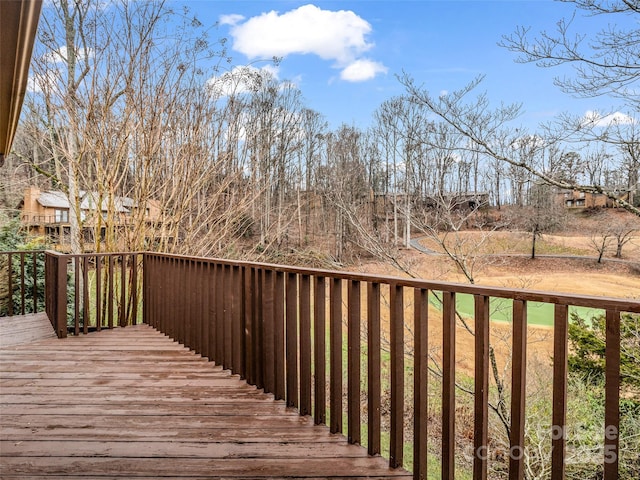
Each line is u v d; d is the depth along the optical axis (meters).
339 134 15.91
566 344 1.36
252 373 3.23
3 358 3.97
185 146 8.30
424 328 1.87
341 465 2.07
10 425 2.52
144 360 3.91
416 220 8.10
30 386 3.20
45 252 6.16
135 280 5.55
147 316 5.61
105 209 7.65
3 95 2.09
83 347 4.36
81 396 3.00
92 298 8.32
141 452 2.20
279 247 11.16
